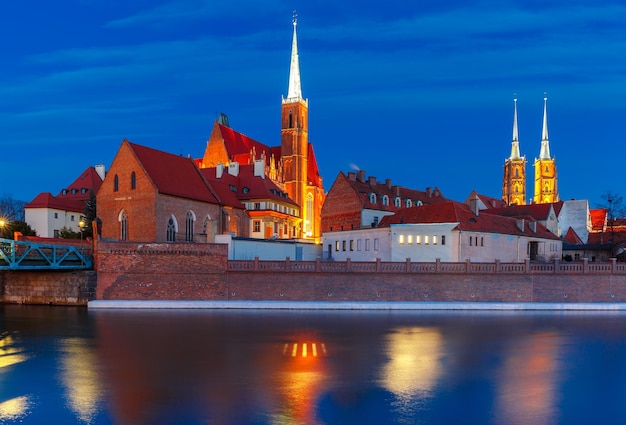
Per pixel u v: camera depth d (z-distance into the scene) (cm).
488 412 2470
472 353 3775
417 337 4394
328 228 10775
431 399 2652
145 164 8375
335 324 5050
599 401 2666
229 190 11131
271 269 6391
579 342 4238
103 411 2444
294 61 15838
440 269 6525
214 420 2320
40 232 10856
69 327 4756
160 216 8181
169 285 6325
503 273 6588
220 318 5366
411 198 11850
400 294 6481
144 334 4416
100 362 3406
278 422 2298
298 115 15312
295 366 3322
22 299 6581
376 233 8088
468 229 7475
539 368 3350
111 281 6322
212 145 14825
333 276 6431
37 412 2434
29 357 3559
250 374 3111
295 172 15225
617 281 6725
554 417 2422
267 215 11262
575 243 11175
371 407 2508
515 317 5722
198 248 6353
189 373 3130
